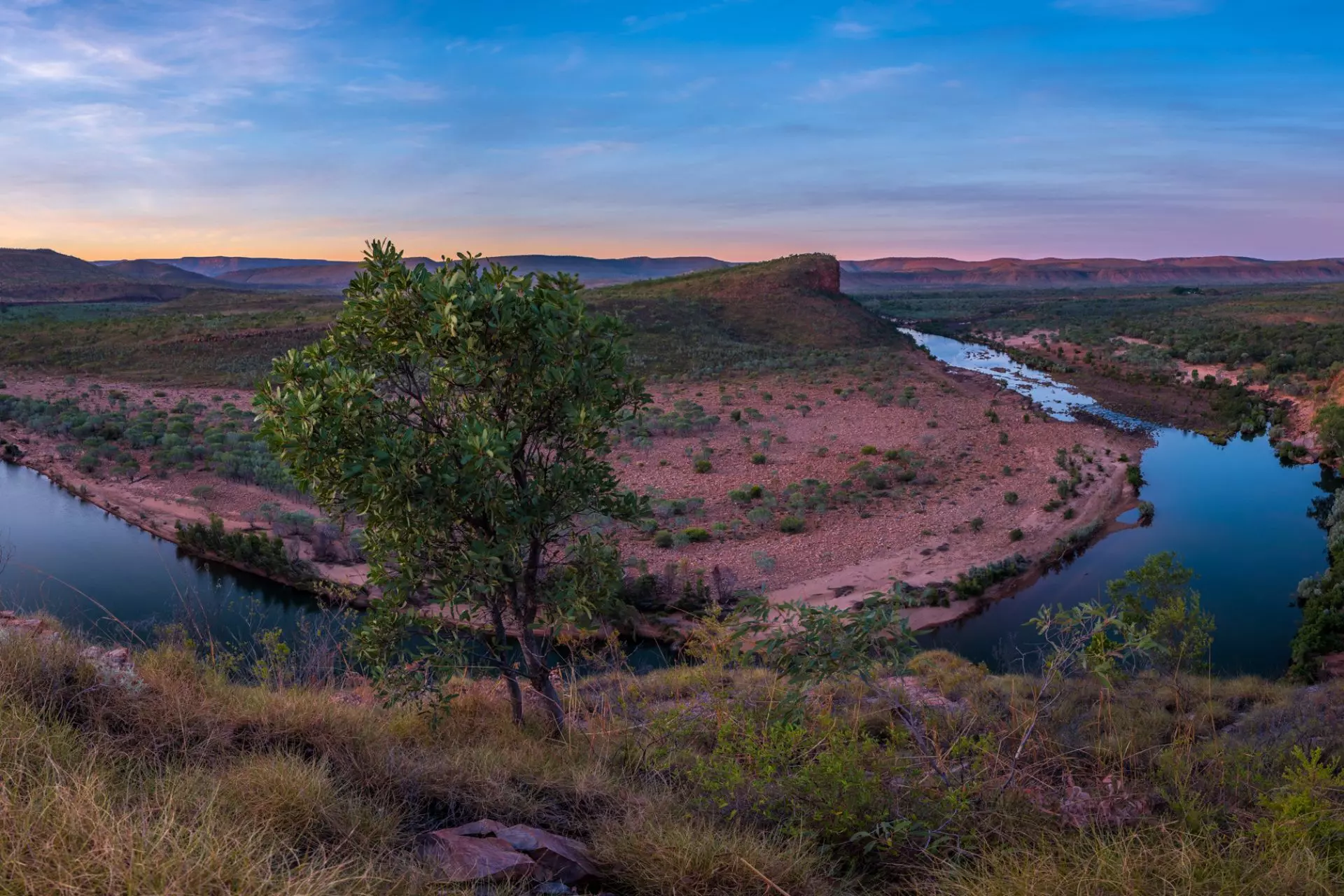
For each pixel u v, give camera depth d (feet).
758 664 28.48
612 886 13.75
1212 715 29.12
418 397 21.59
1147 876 11.78
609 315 21.89
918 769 16.31
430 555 21.77
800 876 13.23
